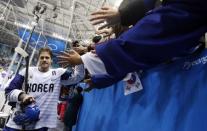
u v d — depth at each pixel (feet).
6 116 10.24
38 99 7.43
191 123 2.93
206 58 2.81
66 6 25.03
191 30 2.39
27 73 7.48
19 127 7.03
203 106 2.76
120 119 4.99
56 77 7.64
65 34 30.55
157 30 2.37
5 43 38.04
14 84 7.48
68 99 8.78
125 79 4.69
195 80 2.96
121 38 2.54
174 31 2.35
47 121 7.32
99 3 20.79
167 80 3.59
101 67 2.80
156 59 2.45
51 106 7.45
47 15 22.53
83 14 24.32
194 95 2.95
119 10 3.48
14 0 28.02
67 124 8.76
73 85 8.59
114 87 5.67
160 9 2.43
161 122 3.59
